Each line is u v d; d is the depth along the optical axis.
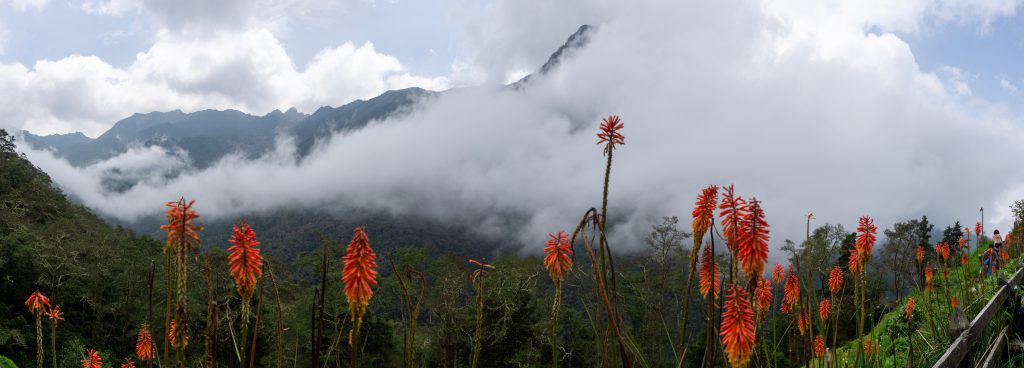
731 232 3.42
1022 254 11.70
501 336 36.66
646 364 3.66
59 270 49.31
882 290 6.76
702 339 28.52
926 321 8.14
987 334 6.54
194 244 3.35
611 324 3.12
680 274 47.66
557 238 3.75
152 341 5.76
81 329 49.72
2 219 55.00
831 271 5.68
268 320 41.56
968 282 9.36
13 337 41.62
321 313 3.74
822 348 5.06
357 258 3.78
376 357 43.38
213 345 3.59
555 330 3.75
